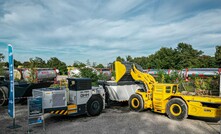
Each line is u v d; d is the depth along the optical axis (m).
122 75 11.99
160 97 9.90
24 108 11.54
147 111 11.01
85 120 9.03
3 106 12.19
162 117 9.60
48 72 24.88
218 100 8.33
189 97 9.07
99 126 8.03
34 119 7.46
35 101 7.54
